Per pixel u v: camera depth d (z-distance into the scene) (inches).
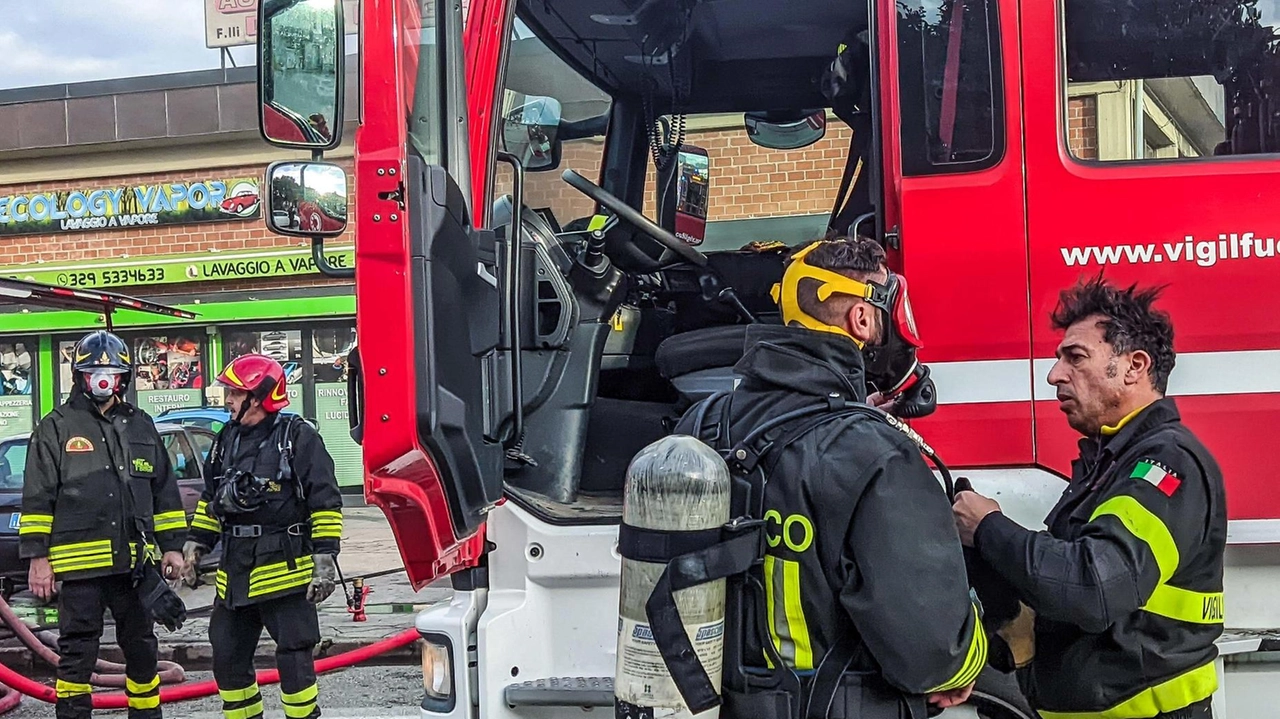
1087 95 113.0
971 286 112.0
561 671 114.0
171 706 245.8
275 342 608.7
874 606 73.2
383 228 95.1
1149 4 113.8
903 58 115.1
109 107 611.5
